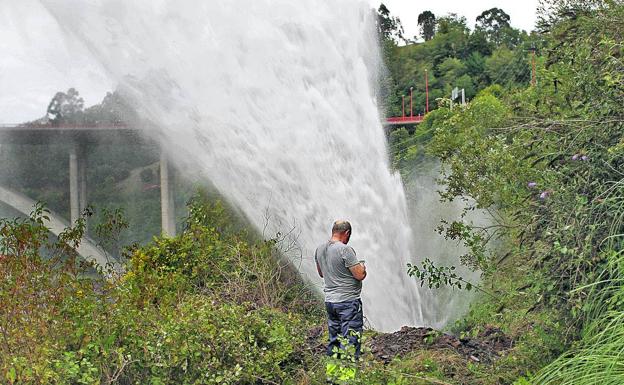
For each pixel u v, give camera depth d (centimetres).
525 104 1038
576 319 721
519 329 891
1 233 912
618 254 700
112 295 903
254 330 932
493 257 989
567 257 748
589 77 874
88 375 739
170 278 1227
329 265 899
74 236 1004
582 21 1007
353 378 745
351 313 891
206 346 841
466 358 853
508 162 964
